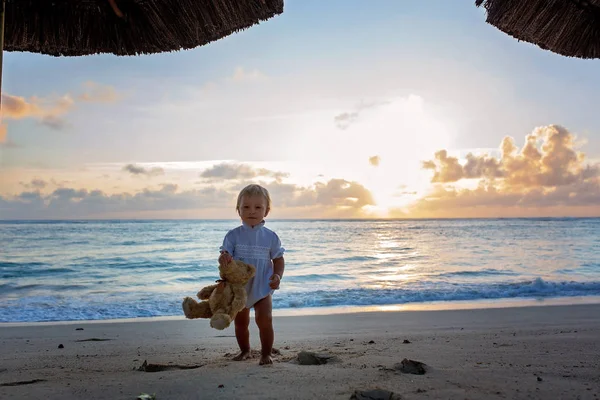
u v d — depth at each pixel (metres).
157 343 6.18
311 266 22.34
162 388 3.03
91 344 6.23
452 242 37.50
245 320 4.19
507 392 2.86
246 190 3.99
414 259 25.44
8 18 3.68
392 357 4.16
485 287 14.90
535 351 4.48
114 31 3.78
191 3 3.60
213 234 42.00
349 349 4.82
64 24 3.74
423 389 2.92
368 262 23.89
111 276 19.47
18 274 20.02
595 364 3.75
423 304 12.05
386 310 10.78
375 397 2.71
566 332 6.27
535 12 3.74
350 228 61.09
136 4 3.64
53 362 4.66
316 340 5.96
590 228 62.81
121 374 3.67
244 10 3.59
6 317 10.57
